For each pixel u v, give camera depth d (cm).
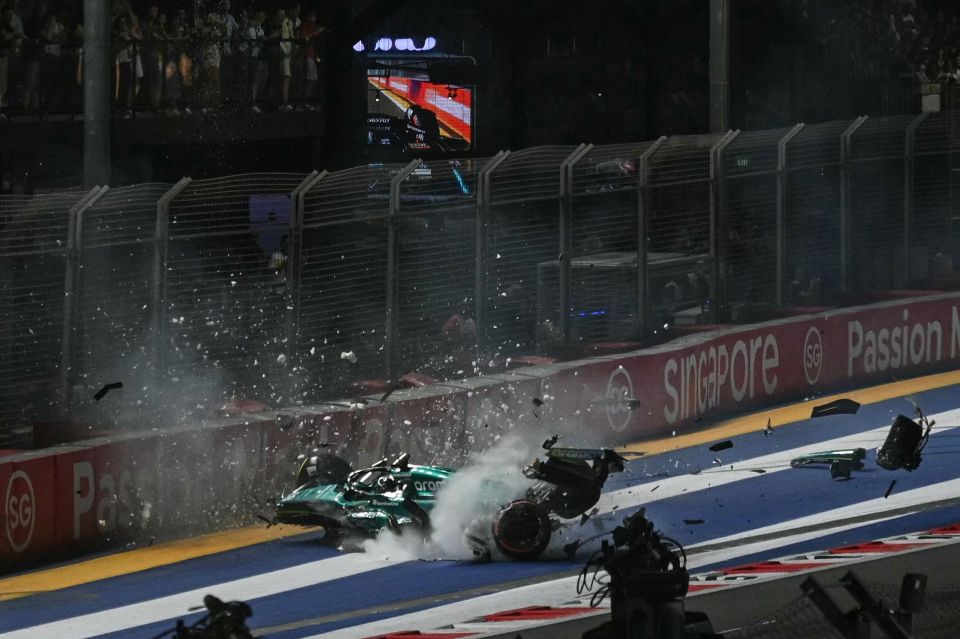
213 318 6806
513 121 16812
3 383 6191
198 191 6719
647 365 8219
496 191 7912
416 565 5494
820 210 9862
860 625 2372
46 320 6353
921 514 6109
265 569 5578
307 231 7094
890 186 10281
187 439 6225
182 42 10350
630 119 17088
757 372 9044
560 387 7700
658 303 9050
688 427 8488
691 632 2478
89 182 7294
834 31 15575
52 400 6391
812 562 5084
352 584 5262
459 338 7762
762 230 9512
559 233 8238
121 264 6494
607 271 8788
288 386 7019
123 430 6419
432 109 16388
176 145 11762
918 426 6375
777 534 5888
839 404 6012
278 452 6531
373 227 7394
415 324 7594
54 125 9781
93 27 7238
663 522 6222
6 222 6181
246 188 6912
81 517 5878
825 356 9438
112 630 4756
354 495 5762
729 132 9250
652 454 7762
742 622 4109
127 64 9925
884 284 10362
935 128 10450
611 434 8000
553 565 5350
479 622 4328
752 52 16112
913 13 15225
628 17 16838
